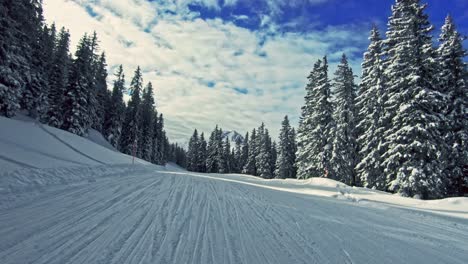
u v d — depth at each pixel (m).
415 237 6.64
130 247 4.43
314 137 32.50
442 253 5.44
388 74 21.69
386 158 21.53
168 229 5.49
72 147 18.72
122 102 56.59
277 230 6.13
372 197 16.64
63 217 5.76
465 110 21.50
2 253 3.91
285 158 56.59
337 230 6.64
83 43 36.53
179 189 10.98
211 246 4.77
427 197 19.20
